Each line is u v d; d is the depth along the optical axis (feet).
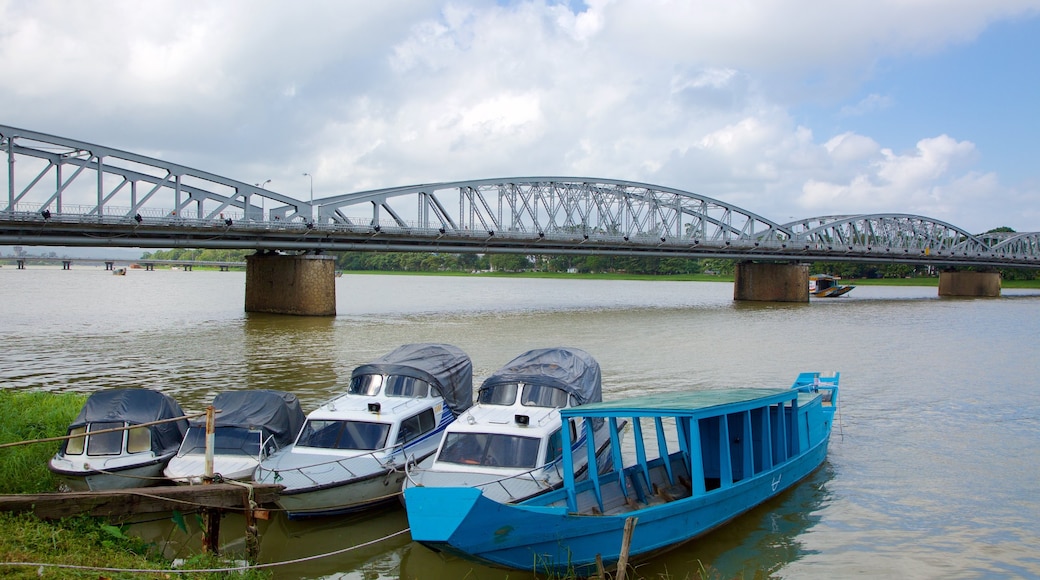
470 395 77.51
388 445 60.54
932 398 101.65
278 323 197.88
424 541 42.06
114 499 45.60
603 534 46.70
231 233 210.38
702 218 361.71
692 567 49.01
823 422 75.15
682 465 63.67
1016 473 68.49
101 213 192.34
